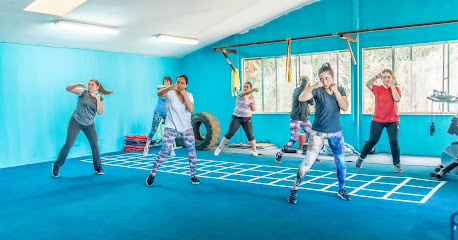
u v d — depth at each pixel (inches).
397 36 331.6
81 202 199.6
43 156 334.6
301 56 380.2
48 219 172.9
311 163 187.9
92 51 367.2
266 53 396.8
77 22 291.0
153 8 294.5
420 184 222.5
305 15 372.2
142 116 415.5
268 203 191.0
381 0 335.9
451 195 197.3
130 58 401.1
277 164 297.0
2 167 307.7
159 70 430.9
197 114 381.4
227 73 422.0
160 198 204.5
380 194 202.4
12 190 227.8
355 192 207.8
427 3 318.0
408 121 333.1
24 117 321.1
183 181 242.7
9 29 283.6
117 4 274.2
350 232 148.9
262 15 370.3
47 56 334.6
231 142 425.4
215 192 214.4
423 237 141.9
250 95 332.5
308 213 173.6
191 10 314.8
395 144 255.4
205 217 171.5
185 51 435.8
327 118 184.7
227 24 372.8
